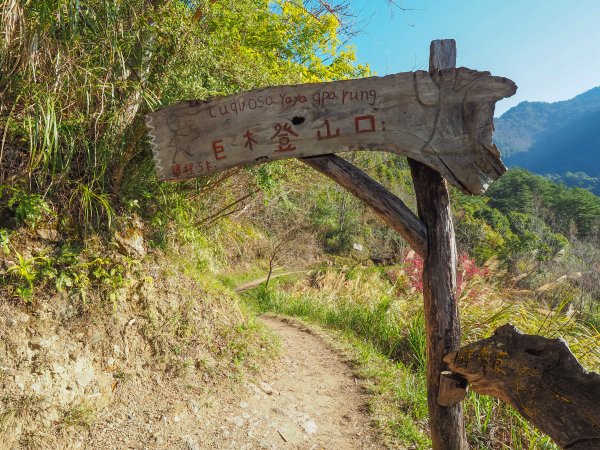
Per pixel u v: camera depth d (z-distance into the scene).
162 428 2.82
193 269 4.23
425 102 2.02
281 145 2.13
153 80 3.66
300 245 17.72
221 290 4.49
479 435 3.47
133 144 3.41
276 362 4.33
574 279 8.95
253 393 3.54
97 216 3.36
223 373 3.61
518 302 5.81
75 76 2.95
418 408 3.83
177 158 2.20
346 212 21.73
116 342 3.09
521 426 3.43
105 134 3.17
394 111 2.05
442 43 2.07
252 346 4.20
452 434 2.13
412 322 5.77
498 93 1.94
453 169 2.00
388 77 2.06
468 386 2.00
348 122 2.09
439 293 2.14
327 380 4.37
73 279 3.02
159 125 2.21
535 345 1.65
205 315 3.95
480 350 1.81
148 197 3.85
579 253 22.80
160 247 3.94
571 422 1.51
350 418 3.62
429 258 2.19
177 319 3.61
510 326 1.74
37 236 3.01
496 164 1.95
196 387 3.31
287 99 2.13
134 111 3.35
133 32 3.32
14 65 2.78
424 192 2.22
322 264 18.20
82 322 2.96
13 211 2.98
